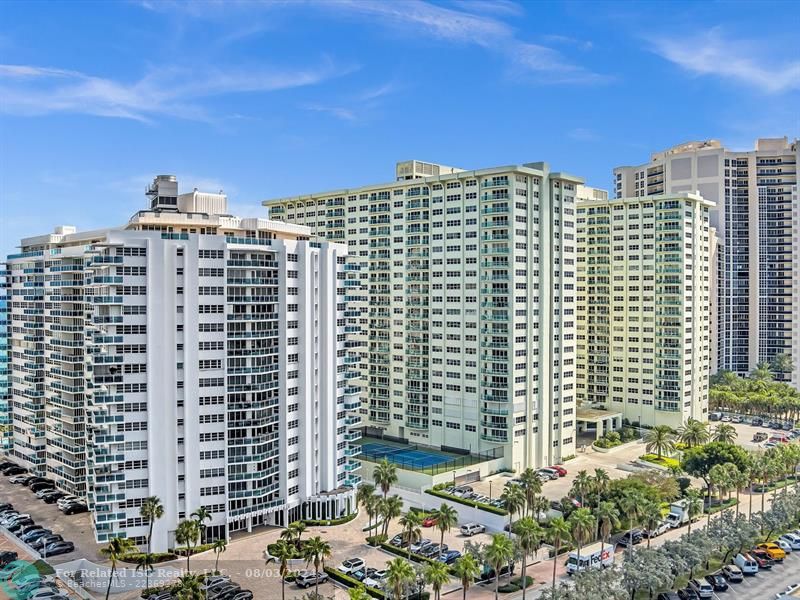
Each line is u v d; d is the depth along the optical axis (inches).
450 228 6245.1
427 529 4658.0
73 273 5029.5
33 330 5551.2
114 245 4020.7
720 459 5265.8
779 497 4591.5
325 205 7391.7
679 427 7096.5
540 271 6131.9
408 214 6560.0
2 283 5969.5
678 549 3747.5
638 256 7687.0
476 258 6043.3
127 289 4060.0
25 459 5718.5
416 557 4018.2
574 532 3727.9
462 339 6136.8
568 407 6412.4
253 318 4328.3
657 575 3462.1
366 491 4347.9
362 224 7022.6
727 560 4065.0
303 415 4660.4
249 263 4345.5
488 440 5935.0
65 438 5162.4
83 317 5044.3
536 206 6117.1
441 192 6318.9
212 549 4131.4
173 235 4153.5
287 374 4552.2
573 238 6471.5
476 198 6058.1
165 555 4005.9
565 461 6348.4
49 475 5452.8
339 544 4328.3
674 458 6333.7
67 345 5093.5
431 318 6382.9
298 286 4667.8
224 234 4603.8
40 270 5531.5
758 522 4242.1
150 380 4077.3
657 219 7539.4
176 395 4148.6
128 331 4055.1
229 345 4256.9
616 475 5856.3
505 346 5831.7
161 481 4097.0
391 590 3302.2
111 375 4028.1
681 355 7377.0
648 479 5093.5
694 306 7583.7
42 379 5541.3
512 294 5826.8
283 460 4520.2
